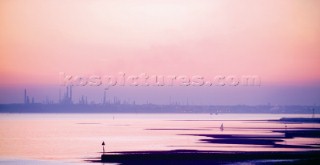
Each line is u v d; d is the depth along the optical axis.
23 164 113.06
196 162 104.81
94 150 142.88
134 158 111.62
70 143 169.88
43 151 142.00
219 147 142.75
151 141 172.25
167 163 104.00
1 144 167.25
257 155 112.69
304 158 110.81
